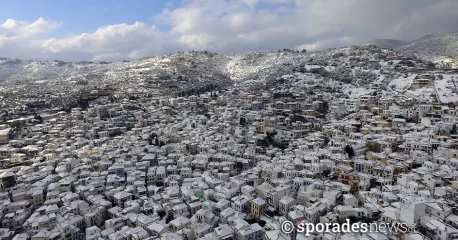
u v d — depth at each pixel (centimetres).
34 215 13825
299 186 15362
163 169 18812
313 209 12450
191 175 18350
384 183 14788
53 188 16288
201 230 12050
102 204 14825
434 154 17325
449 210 11194
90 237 12206
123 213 13938
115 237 11862
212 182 16625
